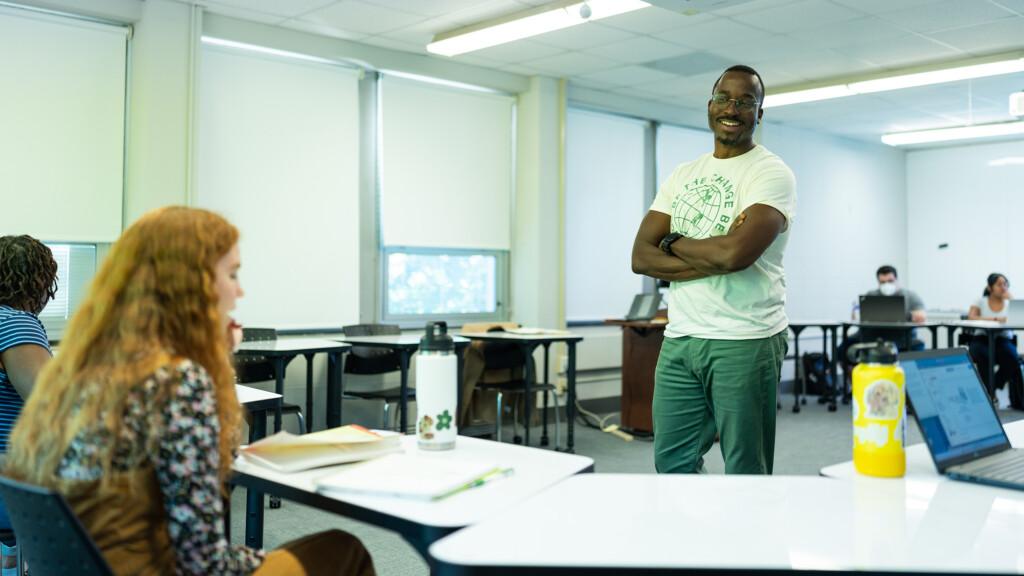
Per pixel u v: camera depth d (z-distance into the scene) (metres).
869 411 1.27
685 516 1.06
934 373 1.38
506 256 6.52
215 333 1.14
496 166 6.37
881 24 5.02
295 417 5.21
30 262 2.12
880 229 9.48
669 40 5.36
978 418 1.42
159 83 4.56
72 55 4.46
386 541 3.22
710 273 1.85
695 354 1.91
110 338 1.09
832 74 6.28
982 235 9.15
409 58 5.73
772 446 1.95
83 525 1.02
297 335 5.30
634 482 1.25
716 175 1.96
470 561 0.89
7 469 1.12
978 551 0.93
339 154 5.50
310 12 4.82
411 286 5.95
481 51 5.66
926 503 1.13
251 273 5.11
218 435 1.07
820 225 8.67
